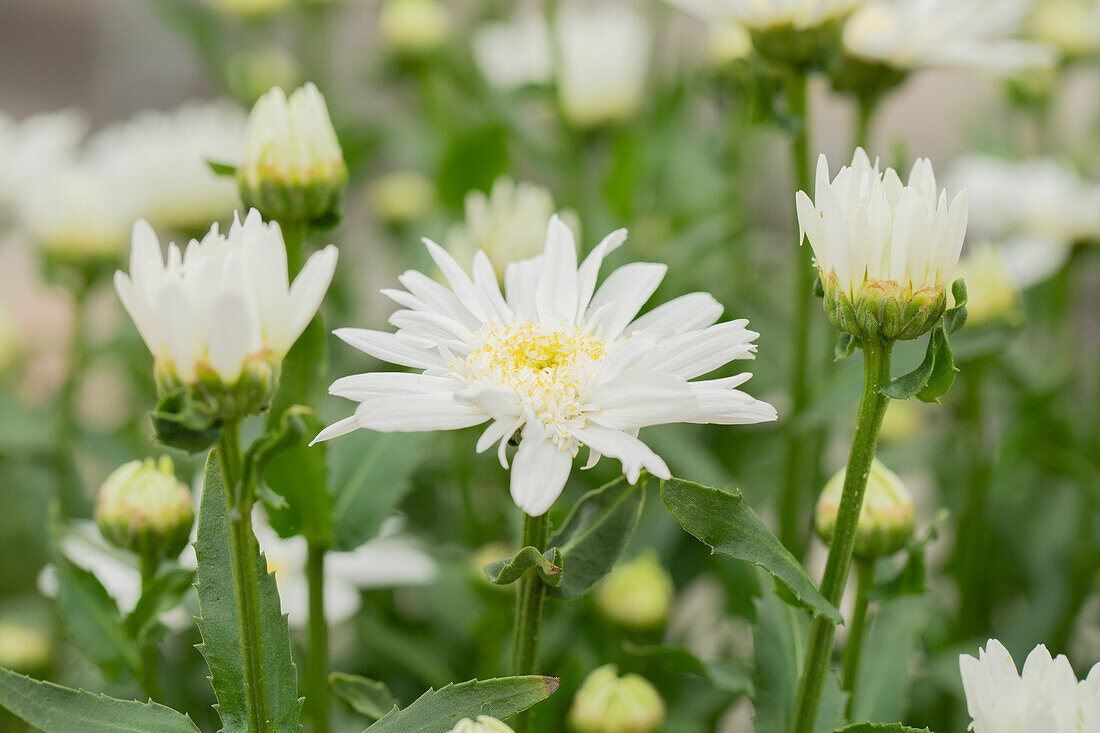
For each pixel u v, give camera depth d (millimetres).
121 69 1879
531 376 570
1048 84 1106
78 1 2064
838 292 571
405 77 1149
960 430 881
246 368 549
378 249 1254
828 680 630
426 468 933
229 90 1206
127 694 662
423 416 562
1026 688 560
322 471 652
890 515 639
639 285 597
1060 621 845
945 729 786
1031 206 962
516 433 570
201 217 1003
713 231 957
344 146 1101
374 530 665
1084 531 842
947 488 928
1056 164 1021
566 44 1024
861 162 579
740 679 653
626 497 593
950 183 1021
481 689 572
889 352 575
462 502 952
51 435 895
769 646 630
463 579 818
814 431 826
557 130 1071
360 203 1397
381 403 561
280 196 643
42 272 935
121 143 1036
